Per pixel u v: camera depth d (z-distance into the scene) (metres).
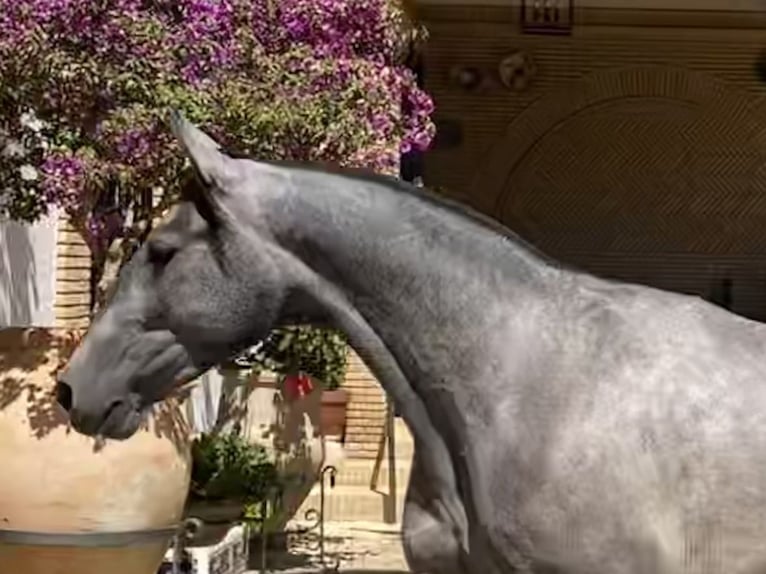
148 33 5.14
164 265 3.30
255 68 5.40
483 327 3.17
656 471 2.97
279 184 3.27
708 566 2.95
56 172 5.15
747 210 14.72
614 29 14.26
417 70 14.09
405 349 3.23
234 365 8.28
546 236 14.70
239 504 7.82
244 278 3.23
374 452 10.68
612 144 14.66
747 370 3.05
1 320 7.70
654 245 14.77
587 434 3.01
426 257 3.22
